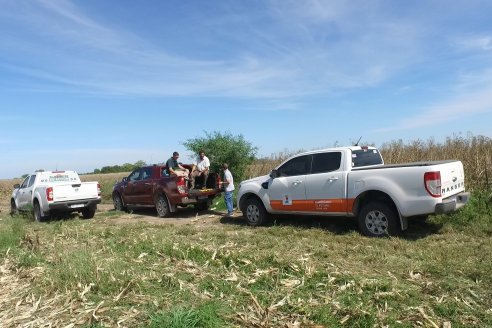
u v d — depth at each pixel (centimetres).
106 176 3488
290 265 601
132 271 602
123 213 1476
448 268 572
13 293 565
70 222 1275
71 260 632
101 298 512
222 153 1772
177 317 418
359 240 788
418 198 751
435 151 1424
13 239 916
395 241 757
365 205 833
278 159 1894
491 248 687
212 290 526
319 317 432
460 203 794
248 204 1056
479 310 439
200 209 1438
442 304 453
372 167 854
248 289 521
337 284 530
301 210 941
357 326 414
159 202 1333
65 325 446
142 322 439
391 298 475
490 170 1133
